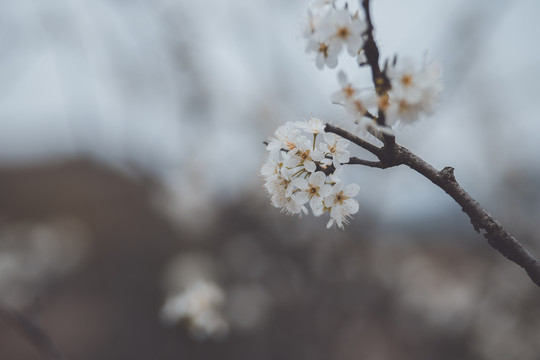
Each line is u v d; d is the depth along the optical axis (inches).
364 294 255.0
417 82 42.5
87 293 409.4
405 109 43.9
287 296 258.1
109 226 453.4
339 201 52.7
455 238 285.1
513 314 230.4
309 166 51.6
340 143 50.1
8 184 585.6
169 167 265.1
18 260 261.0
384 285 264.1
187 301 137.1
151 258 411.5
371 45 43.3
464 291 252.7
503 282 240.2
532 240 215.5
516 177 212.8
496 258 254.7
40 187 572.7
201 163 263.3
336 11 45.1
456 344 245.1
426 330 258.7
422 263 274.4
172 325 138.1
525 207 217.2
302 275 258.7
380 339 258.2
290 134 53.0
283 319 254.4
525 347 220.8
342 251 255.4
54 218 498.3
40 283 275.7
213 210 280.4
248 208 275.0
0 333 363.9
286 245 265.6
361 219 238.7
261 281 267.0
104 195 509.7
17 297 227.6
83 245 344.2
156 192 285.6
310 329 248.4
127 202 466.6
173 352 152.9
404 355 248.4
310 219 264.4
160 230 423.2
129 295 396.2
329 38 45.3
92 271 425.1
